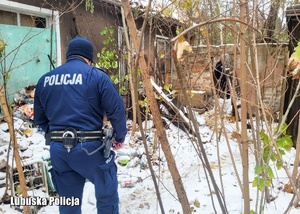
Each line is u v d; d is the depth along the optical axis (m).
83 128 1.86
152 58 4.19
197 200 2.73
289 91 4.02
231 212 2.48
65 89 1.88
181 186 1.44
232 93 2.02
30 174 2.94
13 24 4.71
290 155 3.71
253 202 2.62
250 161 3.77
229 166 3.70
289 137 1.67
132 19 1.22
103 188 2.00
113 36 6.60
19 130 3.88
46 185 2.85
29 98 4.69
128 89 5.56
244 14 1.37
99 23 6.26
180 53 1.04
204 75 4.75
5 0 4.36
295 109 4.01
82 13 5.82
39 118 2.14
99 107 1.94
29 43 4.88
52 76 1.96
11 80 4.58
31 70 4.96
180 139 4.86
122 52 5.73
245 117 1.46
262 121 2.16
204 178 3.37
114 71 5.89
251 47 1.47
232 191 2.91
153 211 2.63
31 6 4.79
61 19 5.31
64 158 1.86
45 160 3.24
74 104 1.86
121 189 3.16
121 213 2.63
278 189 2.88
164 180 3.38
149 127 5.00
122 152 4.11
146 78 1.29
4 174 2.91
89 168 1.90
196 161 4.02
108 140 1.92
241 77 1.43
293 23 3.61
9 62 4.54
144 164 3.78
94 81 1.89
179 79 1.26
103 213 2.09
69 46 2.05
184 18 2.82
